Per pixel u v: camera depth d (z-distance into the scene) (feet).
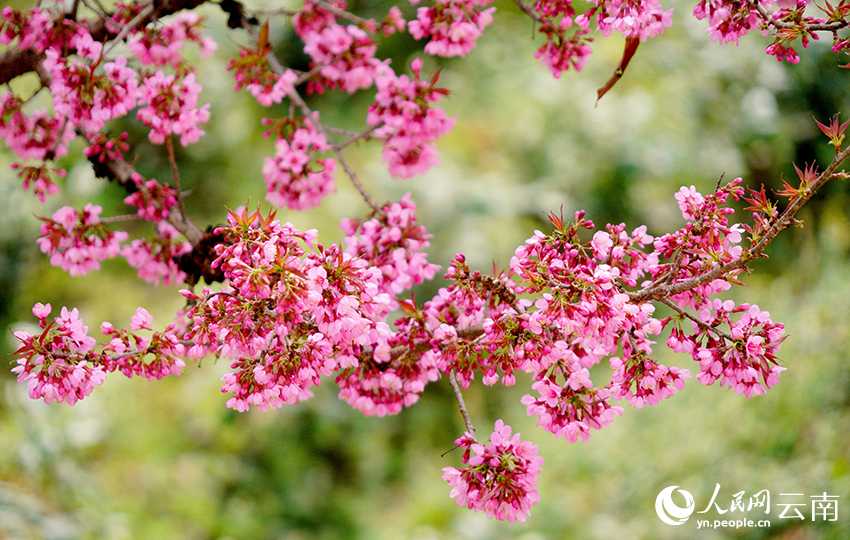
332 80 9.99
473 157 17.48
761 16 9.50
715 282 9.37
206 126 18.78
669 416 14.07
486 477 9.30
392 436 16.69
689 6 17.44
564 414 9.34
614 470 13.94
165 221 10.02
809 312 13.25
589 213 16.76
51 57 9.66
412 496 15.30
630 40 9.61
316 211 16.48
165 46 9.91
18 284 15.84
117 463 12.96
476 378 17.22
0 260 15.75
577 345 9.35
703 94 17.28
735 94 17.24
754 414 12.46
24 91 12.60
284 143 9.97
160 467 13.39
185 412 14.78
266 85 9.91
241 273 9.18
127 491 12.67
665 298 9.37
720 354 9.31
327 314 9.21
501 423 9.32
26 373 9.35
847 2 9.40
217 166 18.85
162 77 9.80
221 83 18.52
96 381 9.37
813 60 16.92
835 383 11.98
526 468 9.30
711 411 13.38
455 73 18.67
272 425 15.53
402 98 9.81
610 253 9.44
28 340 9.34
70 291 16.31
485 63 18.57
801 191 9.22
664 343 15.25
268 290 9.17
